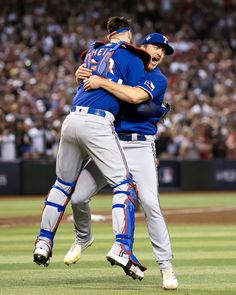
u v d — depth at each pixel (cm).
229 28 8644
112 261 1778
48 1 8269
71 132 1850
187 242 2858
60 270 2136
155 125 1927
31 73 7075
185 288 1830
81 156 1894
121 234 1789
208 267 2206
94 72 1866
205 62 7925
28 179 6094
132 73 1856
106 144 1827
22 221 3822
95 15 8369
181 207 4841
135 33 8281
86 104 1841
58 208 1911
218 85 7588
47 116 6125
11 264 2256
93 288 1823
